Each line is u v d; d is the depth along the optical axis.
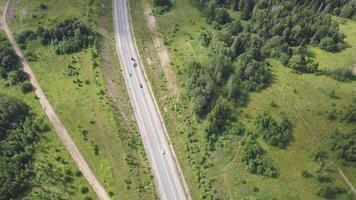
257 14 179.50
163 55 178.12
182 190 127.75
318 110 137.62
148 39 191.00
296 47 161.25
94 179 130.12
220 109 138.38
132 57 180.25
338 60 158.75
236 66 153.50
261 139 131.50
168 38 187.62
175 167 134.38
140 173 131.88
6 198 120.19
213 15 190.88
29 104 157.00
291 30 166.12
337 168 120.62
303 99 142.38
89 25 193.62
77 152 138.12
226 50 162.25
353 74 149.12
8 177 125.31
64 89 162.12
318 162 122.88
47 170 131.25
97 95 157.25
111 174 130.62
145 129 147.12
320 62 157.50
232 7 198.12
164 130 147.00
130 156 136.62
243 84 148.12
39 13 198.25
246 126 136.62
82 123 147.00
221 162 131.00
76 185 128.25
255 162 125.31
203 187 126.56
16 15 197.38
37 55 179.25
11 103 149.00
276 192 118.75
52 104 155.88
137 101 158.25
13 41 185.75
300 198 116.31
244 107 142.75
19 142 138.62
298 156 125.50
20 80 167.12
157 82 165.88
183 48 178.75
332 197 115.25
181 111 150.12
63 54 179.00
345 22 182.75
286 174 122.06
